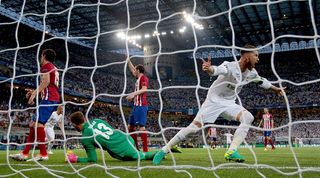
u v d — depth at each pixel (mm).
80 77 36781
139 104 6879
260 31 37312
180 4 29938
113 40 40469
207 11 30953
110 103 35969
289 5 30578
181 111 39094
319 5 30594
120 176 3244
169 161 5156
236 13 32438
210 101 4617
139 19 34000
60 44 37062
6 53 29531
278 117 37875
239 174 3279
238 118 4477
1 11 31094
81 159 4879
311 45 42219
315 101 36125
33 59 32000
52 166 4383
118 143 4836
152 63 42406
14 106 26391
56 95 5414
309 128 34469
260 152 10492
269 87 4664
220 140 31812
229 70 4438
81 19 33531
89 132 4734
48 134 8930
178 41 42312
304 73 41125
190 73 44250
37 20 33438
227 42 41500
